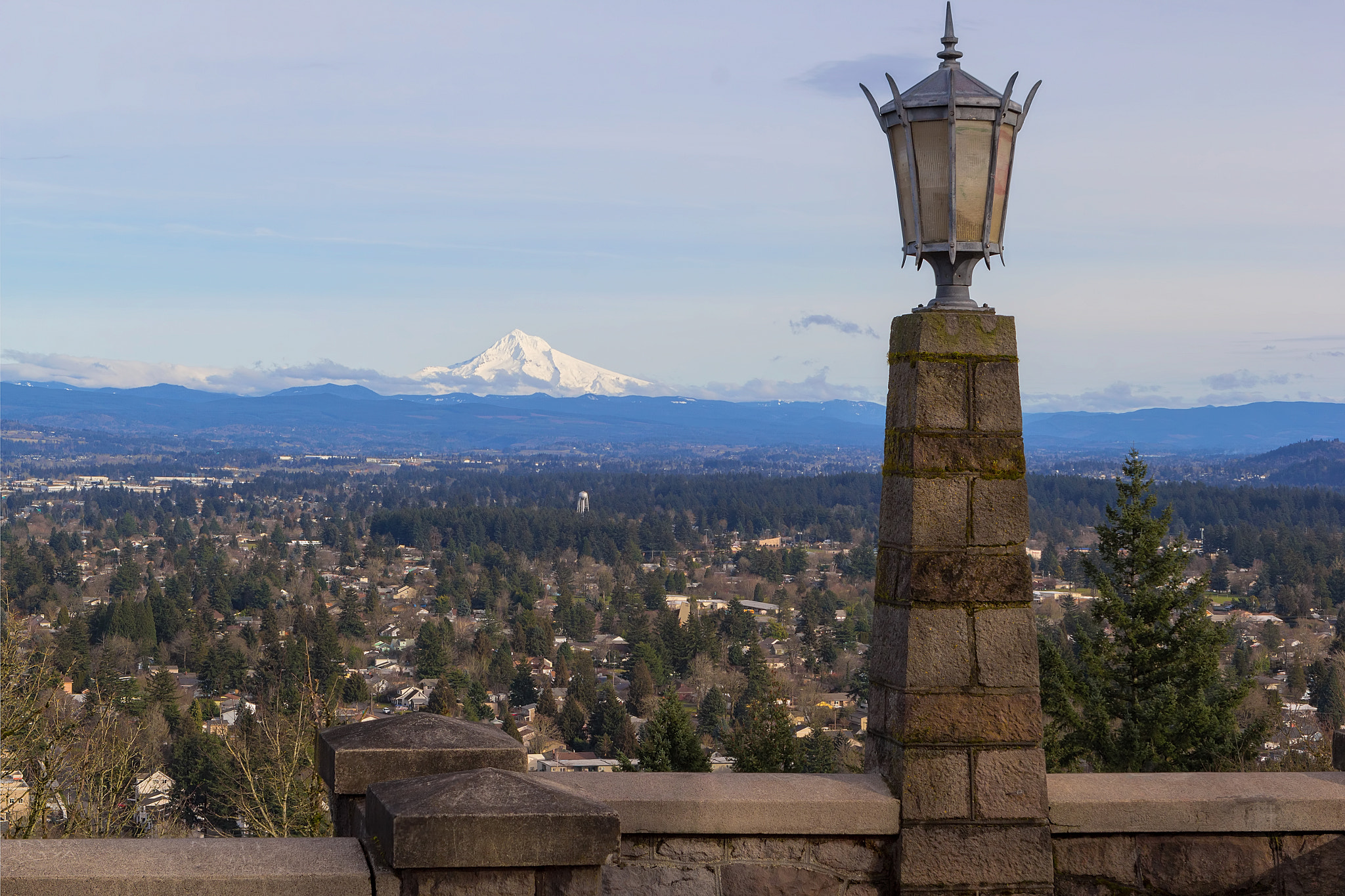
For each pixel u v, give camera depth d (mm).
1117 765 21203
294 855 3502
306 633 93500
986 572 4242
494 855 3432
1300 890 4309
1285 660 85125
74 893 3188
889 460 4484
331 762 4074
